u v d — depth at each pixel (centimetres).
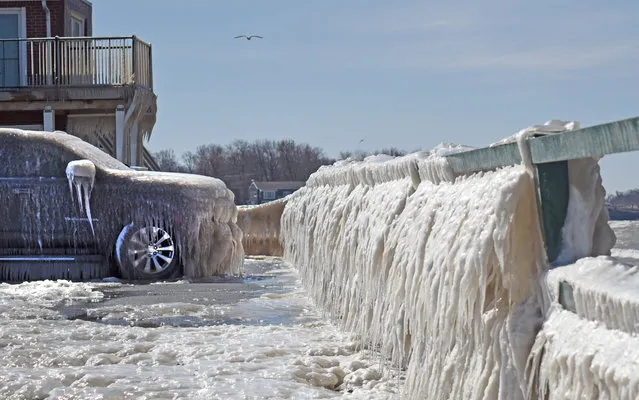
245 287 1063
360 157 855
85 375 516
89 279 1205
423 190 459
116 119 2294
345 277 640
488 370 318
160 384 491
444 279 361
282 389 473
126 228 1205
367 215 575
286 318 761
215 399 455
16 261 1202
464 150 405
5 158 1218
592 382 243
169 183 1223
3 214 1206
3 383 503
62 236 1209
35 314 820
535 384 290
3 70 2534
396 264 461
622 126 249
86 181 1192
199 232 1217
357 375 499
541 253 309
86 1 2878
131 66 2297
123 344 621
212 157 9956
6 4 2567
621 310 237
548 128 318
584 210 308
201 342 630
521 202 313
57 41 2277
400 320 446
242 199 9200
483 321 323
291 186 8900
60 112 2364
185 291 1027
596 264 273
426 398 382
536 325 298
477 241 328
